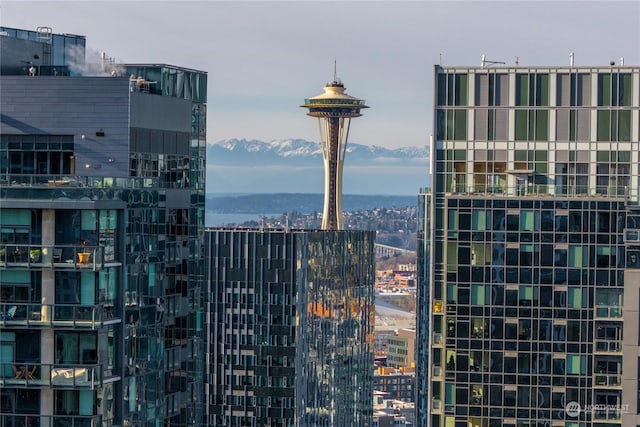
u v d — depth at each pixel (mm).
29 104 195750
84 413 185875
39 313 184750
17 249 185250
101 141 196000
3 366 185250
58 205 185250
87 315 184750
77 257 184875
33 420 185750
